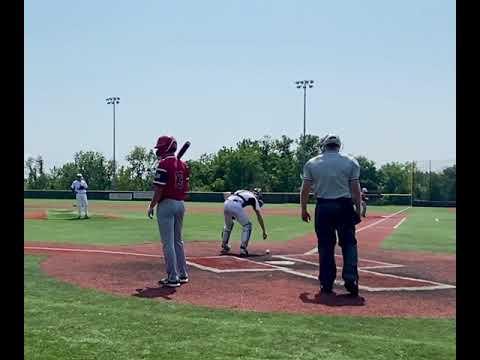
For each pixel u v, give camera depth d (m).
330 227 7.09
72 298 6.51
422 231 18.73
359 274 8.85
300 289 7.40
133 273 8.52
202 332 4.97
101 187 81.38
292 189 78.94
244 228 11.12
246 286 7.57
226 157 77.19
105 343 4.60
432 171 46.06
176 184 7.49
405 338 4.97
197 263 9.78
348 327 5.36
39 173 78.31
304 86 53.88
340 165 6.98
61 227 18.06
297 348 4.53
